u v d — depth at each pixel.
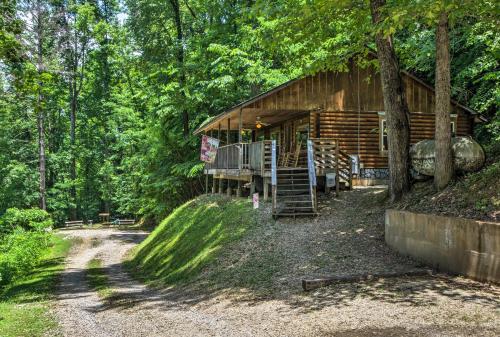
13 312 10.85
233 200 20.19
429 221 10.34
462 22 13.38
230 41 28.02
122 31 43.50
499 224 8.49
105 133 48.09
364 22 14.46
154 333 7.95
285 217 15.10
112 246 29.03
